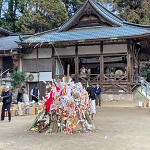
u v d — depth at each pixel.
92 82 22.30
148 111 16.19
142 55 30.00
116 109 17.53
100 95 20.17
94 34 22.16
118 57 23.30
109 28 23.41
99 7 25.72
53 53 23.55
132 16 36.72
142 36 19.88
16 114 14.76
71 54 23.16
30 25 40.03
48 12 38.69
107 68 24.61
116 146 6.75
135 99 21.92
